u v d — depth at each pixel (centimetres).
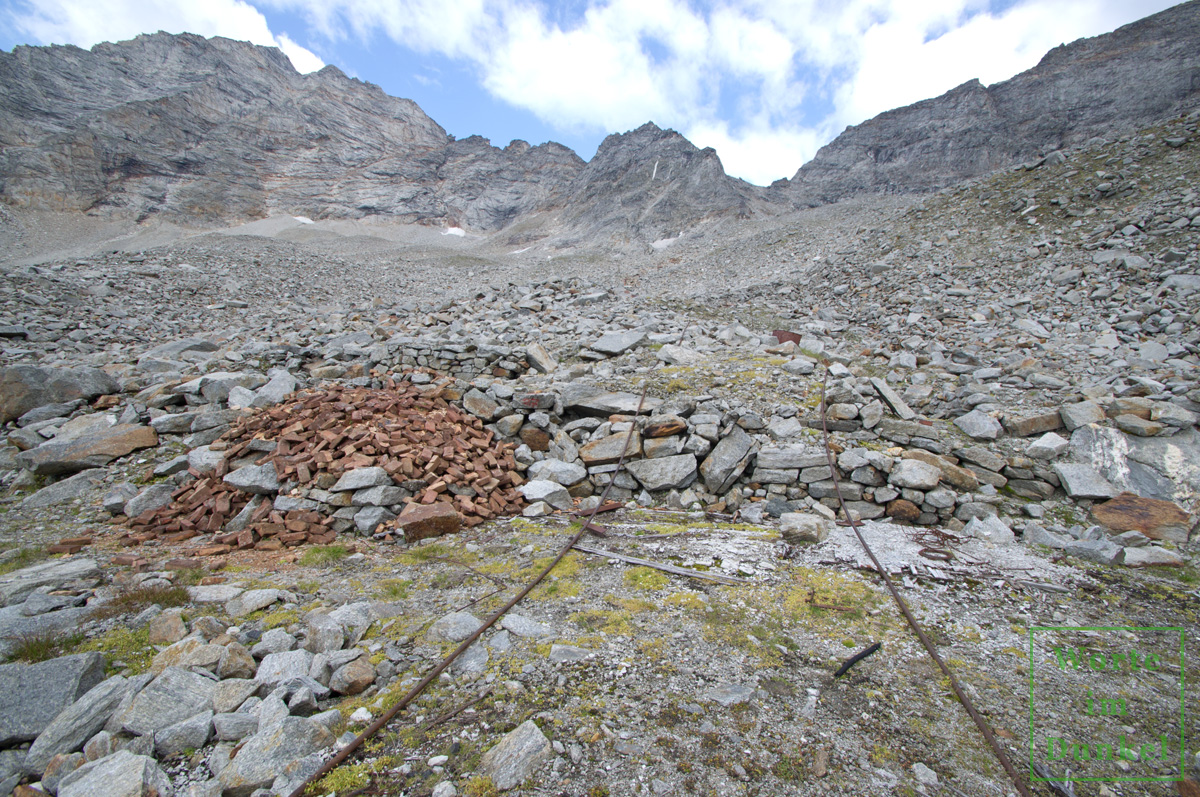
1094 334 1414
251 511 730
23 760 325
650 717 382
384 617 502
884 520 795
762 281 3322
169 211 12538
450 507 735
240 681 388
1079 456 820
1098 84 10775
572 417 1052
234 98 15775
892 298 2069
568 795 316
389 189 16062
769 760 348
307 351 1330
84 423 966
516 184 16738
